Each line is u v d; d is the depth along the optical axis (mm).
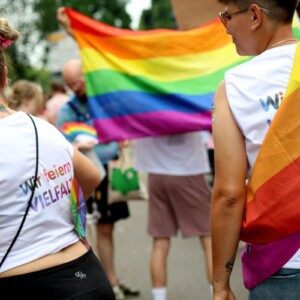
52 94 7930
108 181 4688
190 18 4336
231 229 2076
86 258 2215
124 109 4270
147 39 4266
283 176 1997
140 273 5641
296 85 2008
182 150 4297
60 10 4359
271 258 2053
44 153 2148
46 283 2066
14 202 2061
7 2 25062
